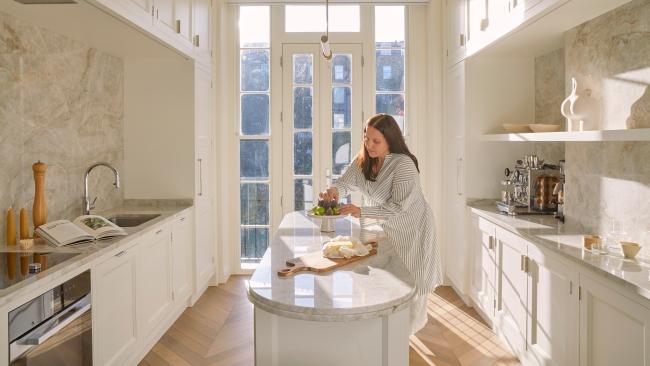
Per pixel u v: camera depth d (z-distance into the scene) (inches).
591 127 112.0
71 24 119.3
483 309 153.4
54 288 83.4
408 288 69.1
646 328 73.3
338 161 207.0
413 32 202.4
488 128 168.9
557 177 146.1
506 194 154.9
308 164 207.6
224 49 199.6
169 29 142.7
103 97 155.6
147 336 130.0
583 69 121.6
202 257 181.2
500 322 137.6
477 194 170.1
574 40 125.1
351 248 87.0
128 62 169.5
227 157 205.3
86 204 134.0
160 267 139.9
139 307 123.3
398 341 68.8
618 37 107.3
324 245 95.0
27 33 116.8
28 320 76.2
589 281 90.0
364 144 111.4
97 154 151.9
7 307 71.4
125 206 169.8
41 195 110.3
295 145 207.5
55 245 103.2
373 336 68.9
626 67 104.8
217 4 195.5
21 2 100.5
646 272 82.2
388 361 68.7
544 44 143.9
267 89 207.2
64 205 133.6
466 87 168.2
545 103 159.9
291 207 207.9
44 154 124.1
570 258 95.3
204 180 183.2
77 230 108.4
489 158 169.5
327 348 68.9
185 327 152.9
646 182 99.0
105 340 103.6
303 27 205.3
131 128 170.9
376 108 206.1
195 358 131.3
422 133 203.0
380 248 94.5
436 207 198.8
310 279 73.4
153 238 133.0
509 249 131.0
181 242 159.5
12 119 111.6
